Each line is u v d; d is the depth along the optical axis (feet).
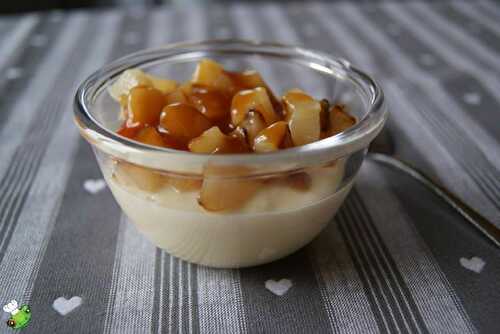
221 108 0.93
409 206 1.00
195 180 0.78
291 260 0.90
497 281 0.85
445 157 1.12
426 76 1.43
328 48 1.59
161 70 1.08
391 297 0.83
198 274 0.87
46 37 1.72
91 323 0.79
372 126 0.81
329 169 0.82
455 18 1.82
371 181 1.07
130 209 0.85
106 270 0.88
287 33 1.71
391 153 1.13
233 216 0.79
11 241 0.93
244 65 1.14
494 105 1.30
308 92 1.08
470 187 1.04
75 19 1.88
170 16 1.89
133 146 0.76
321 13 1.89
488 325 0.78
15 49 1.63
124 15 1.91
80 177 1.08
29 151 1.16
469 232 0.94
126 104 0.91
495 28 1.72
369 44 1.62
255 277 0.87
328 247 0.92
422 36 1.68
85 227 0.97
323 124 0.88
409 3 1.97
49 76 1.46
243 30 1.73
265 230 0.81
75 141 1.19
